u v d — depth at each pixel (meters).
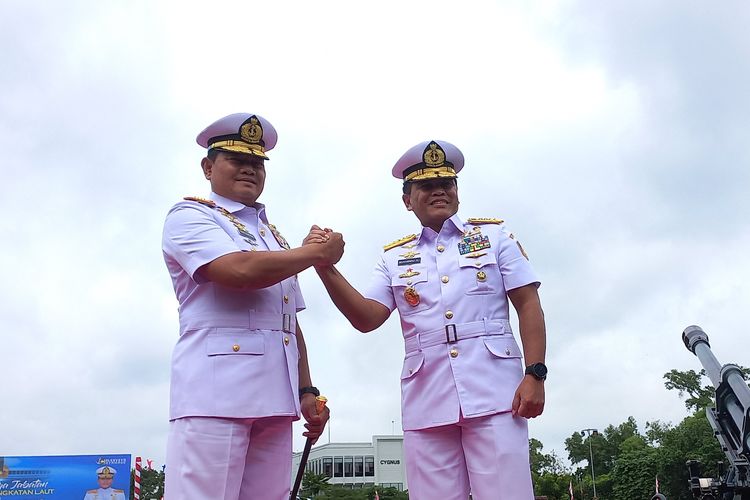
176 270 3.03
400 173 4.13
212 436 2.71
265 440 2.98
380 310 3.77
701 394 52.31
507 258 3.70
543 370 3.34
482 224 3.90
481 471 3.37
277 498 2.97
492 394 3.40
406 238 4.02
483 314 3.59
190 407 2.73
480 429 3.39
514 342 3.65
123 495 20.05
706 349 7.15
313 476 48.12
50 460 19.91
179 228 2.96
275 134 3.55
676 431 41.56
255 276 2.77
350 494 46.25
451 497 3.49
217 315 2.87
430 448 3.55
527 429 3.45
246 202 3.30
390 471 64.50
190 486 2.65
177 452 2.73
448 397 3.48
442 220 3.91
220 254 2.81
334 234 3.14
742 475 6.57
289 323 3.11
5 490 19.38
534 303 3.58
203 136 3.36
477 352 3.49
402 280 3.80
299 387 3.31
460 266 3.69
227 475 2.71
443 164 3.93
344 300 3.52
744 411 6.42
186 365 2.83
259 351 2.88
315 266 3.31
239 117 3.29
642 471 45.44
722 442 6.81
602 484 62.22
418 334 3.67
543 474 51.47
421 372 3.61
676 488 38.41
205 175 3.44
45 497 19.62
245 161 3.28
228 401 2.74
